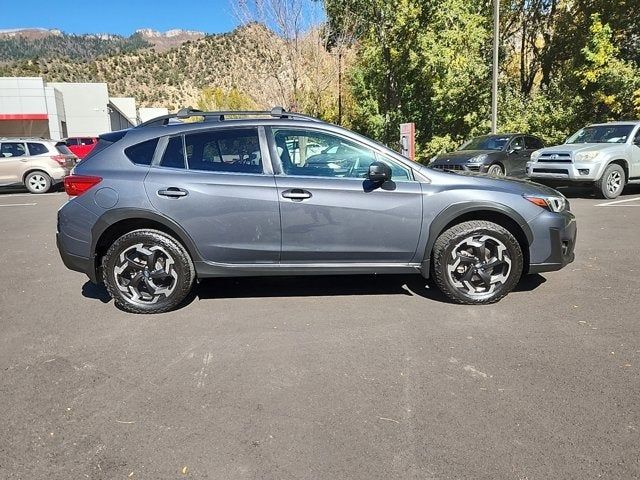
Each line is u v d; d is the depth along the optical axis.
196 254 4.48
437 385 3.23
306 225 4.45
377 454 2.58
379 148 4.57
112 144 4.61
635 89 17.09
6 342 4.00
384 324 4.22
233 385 3.29
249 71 17.73
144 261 4.54
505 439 2.68
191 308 4.68
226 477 2.44
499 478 2.39
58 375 3.45
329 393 3.17
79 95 42.06
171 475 2.46
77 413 2.99
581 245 6.87
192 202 4.40
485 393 3.12
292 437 2.74
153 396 3.17
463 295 4.58
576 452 2.56
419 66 20.11
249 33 16.72
